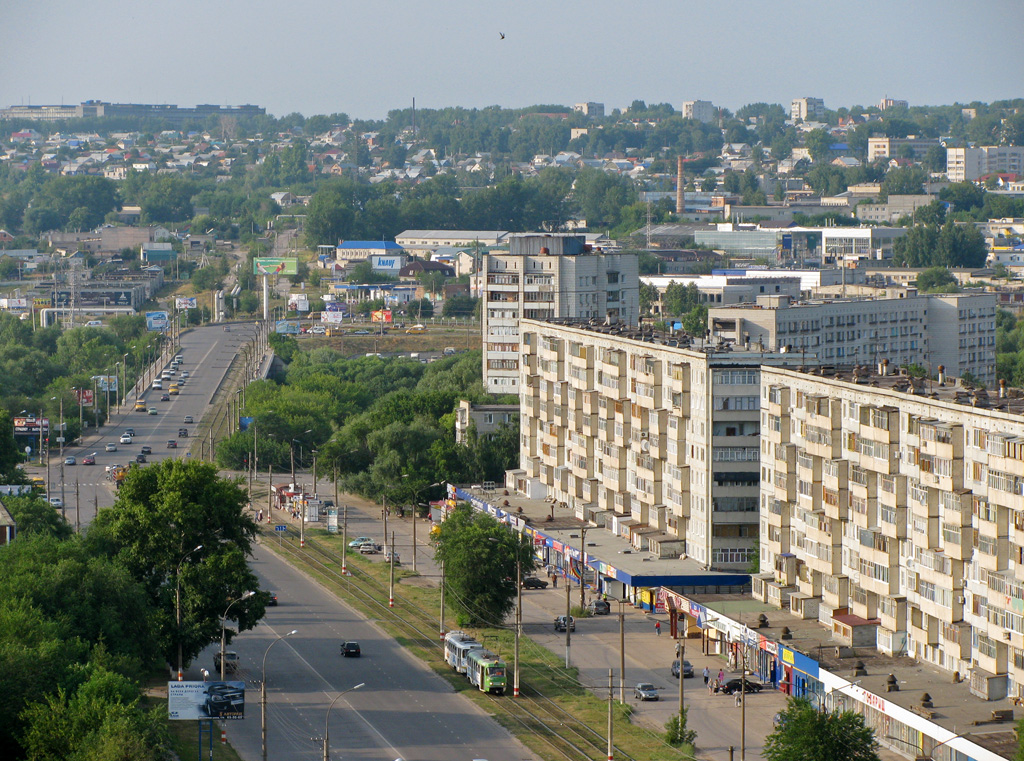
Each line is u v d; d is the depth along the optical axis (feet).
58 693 647.15
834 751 626.23
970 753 622.95
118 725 596.70
